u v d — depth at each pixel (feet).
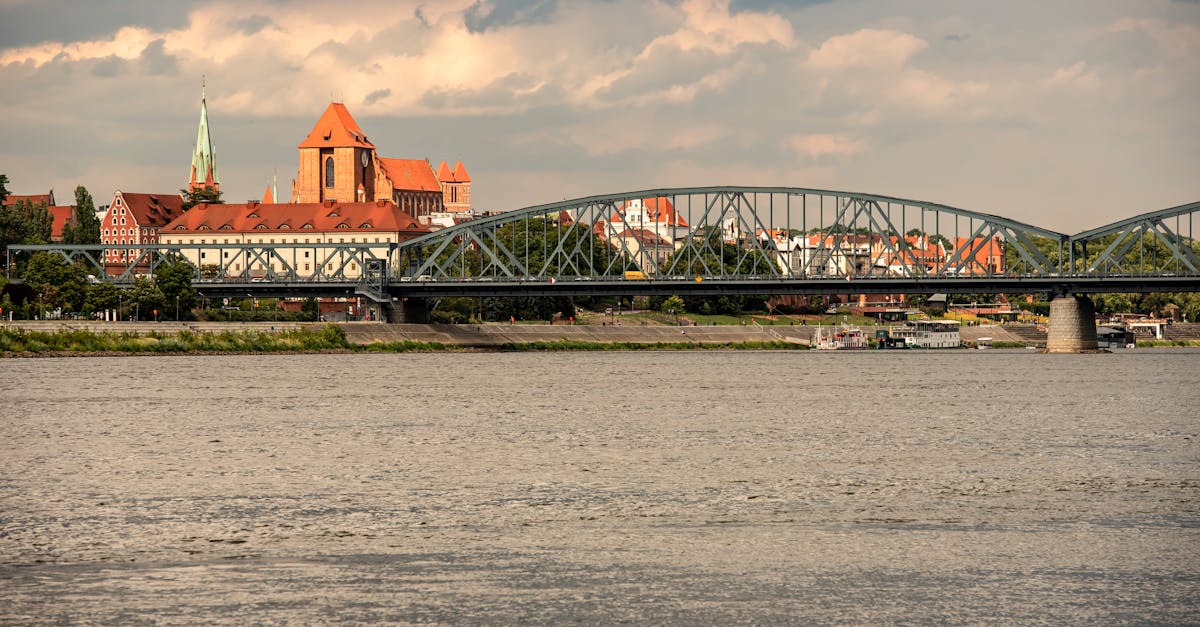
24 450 319.88
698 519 230.68
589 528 222.48
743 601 177.99
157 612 173.06
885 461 304.09
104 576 189.67
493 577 189.57
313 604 176.14
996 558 200.75
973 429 374.22
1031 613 173.68
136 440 340.39
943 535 216.74
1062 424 389.80
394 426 375.25
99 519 229.66
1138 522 228.02
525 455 312.50
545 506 242.78
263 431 361.10
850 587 184.55
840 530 221.05
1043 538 214.69
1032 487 265.95
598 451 320.70
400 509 239.50
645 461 302.86
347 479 273.95
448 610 173.68
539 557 201.16
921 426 381.81
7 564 196.54
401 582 186.80
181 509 239.09
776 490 261.44
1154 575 191.11
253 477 276.41
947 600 178.70
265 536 215.72
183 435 351.87
